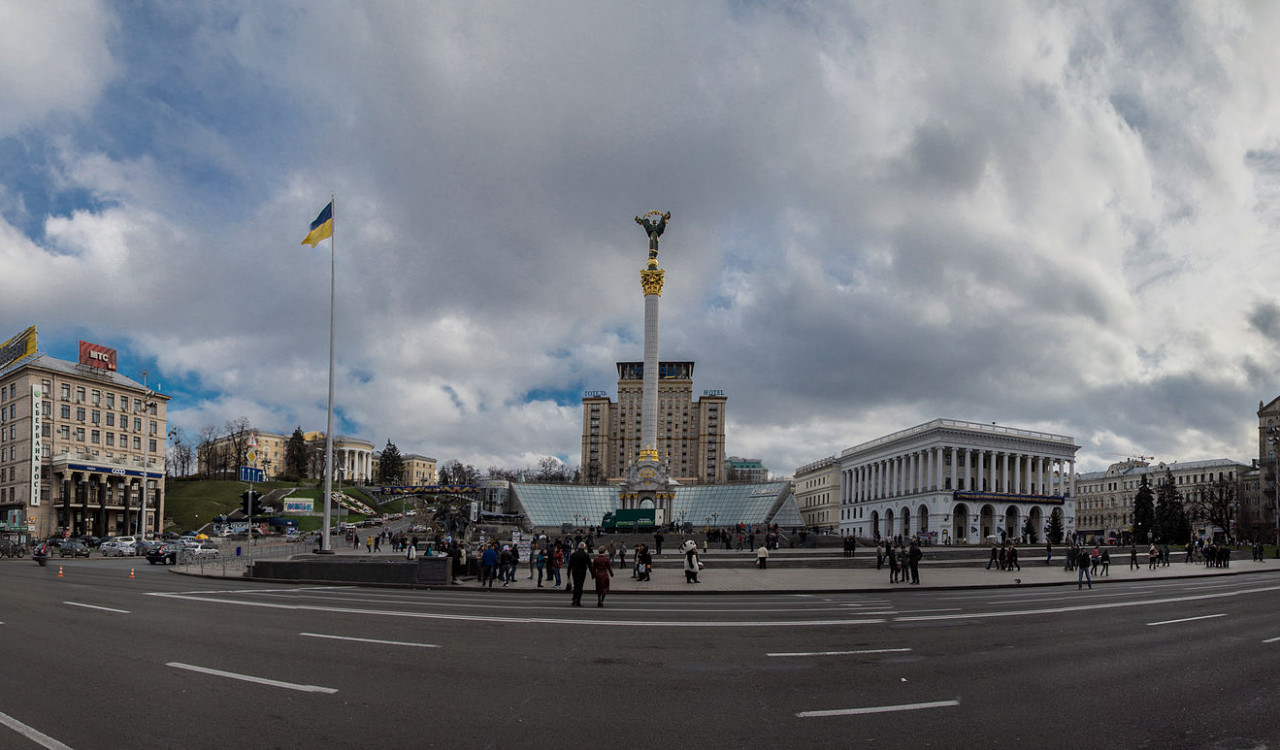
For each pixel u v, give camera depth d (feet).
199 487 449.06
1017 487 378.94
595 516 408.05
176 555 174.91
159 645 53.42
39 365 303.27
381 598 91.40
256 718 34.55
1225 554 178.91
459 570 129.90
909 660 49.85
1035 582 126.62
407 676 43.55
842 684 42.57
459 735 32.35
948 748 31.22
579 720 34.83
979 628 65.51
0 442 315.17
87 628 61.93
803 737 32.53
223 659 48.24
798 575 135.74
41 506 295.69
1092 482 579.89
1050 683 43.14
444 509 242.99
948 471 370.94
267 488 479.00
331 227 162.81
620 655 50.96
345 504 460.55
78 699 37.73
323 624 64.90
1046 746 31.50
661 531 302.25
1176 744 31.86
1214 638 60.39
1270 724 34.83
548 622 67.41
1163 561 187.21
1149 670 46.98
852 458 460.14
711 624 67.00
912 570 117.91
